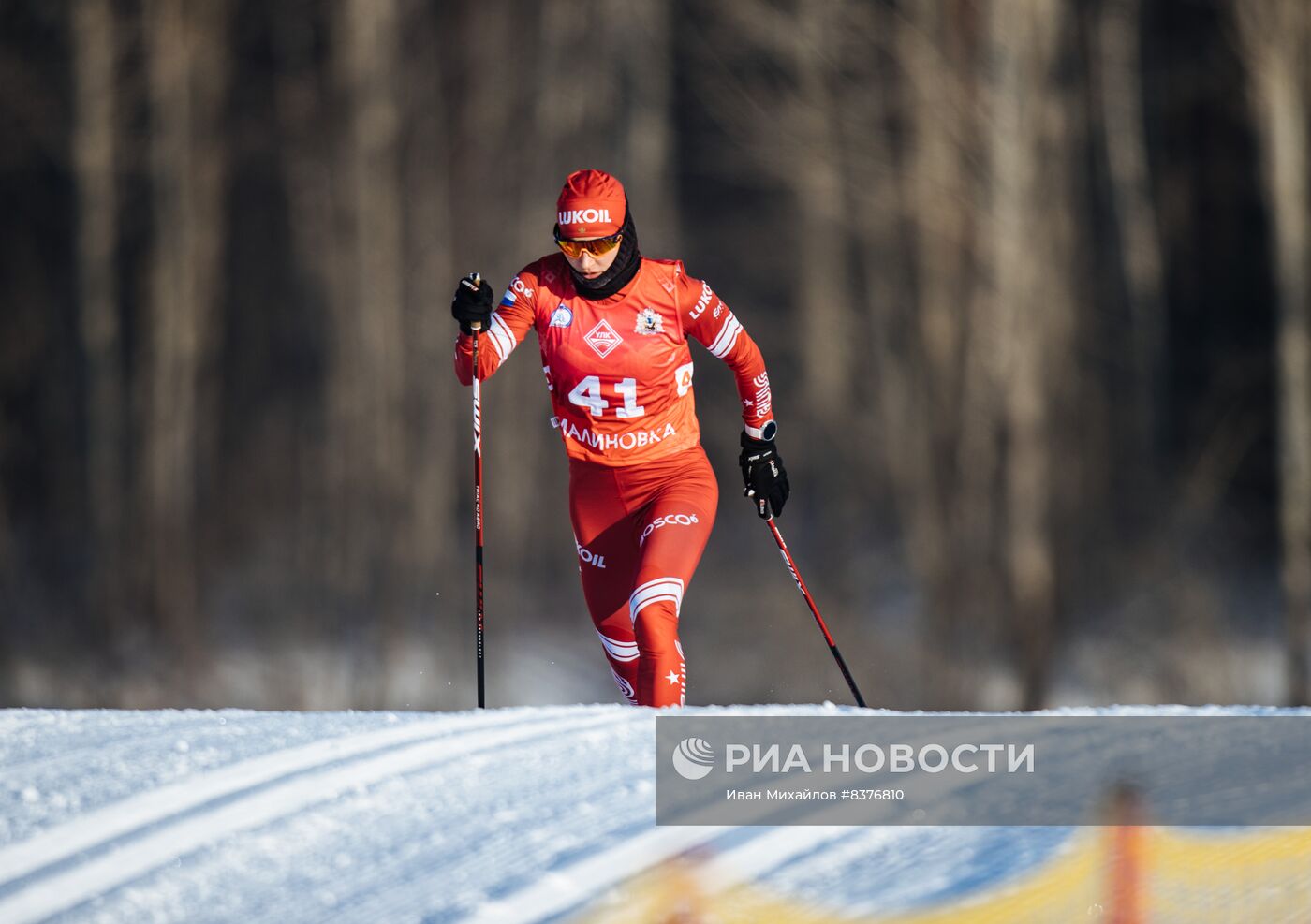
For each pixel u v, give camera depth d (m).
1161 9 79.81
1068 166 68.94
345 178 78.38
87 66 77.62
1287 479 62.75
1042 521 62.19
